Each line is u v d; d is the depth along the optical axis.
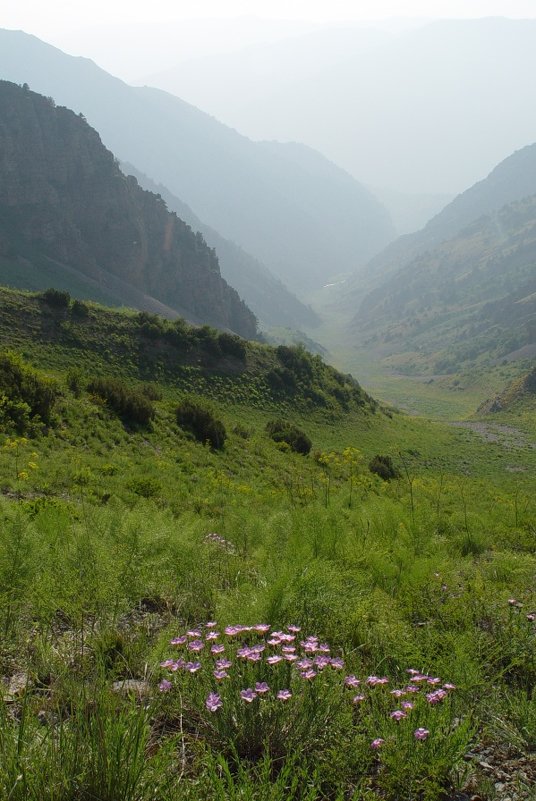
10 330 44.62
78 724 2.22
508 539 10.16
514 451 64.50
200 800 2.15
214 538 7.30
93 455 20.42
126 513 6.08
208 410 31.44
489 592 5.04
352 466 30.97
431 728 2.62
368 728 2.71
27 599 3.87
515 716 3.11
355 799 2.21
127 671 3.26
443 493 19.62
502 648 3.86
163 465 21.33
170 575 4.68
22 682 3.10
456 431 77.25
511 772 2.73
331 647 3.78
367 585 5.22
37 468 15.13
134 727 2.32
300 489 17.20
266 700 2.73
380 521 8.45
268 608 3.71
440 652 3.68
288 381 58.06
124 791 2.06
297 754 2.33
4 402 20.73
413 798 2.46
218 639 3.40
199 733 2.73
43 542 4.77
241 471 25.75
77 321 49.38
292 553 5.48
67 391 26.52
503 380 180.75
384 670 3.54
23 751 2.13
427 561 5.67
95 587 3.94
